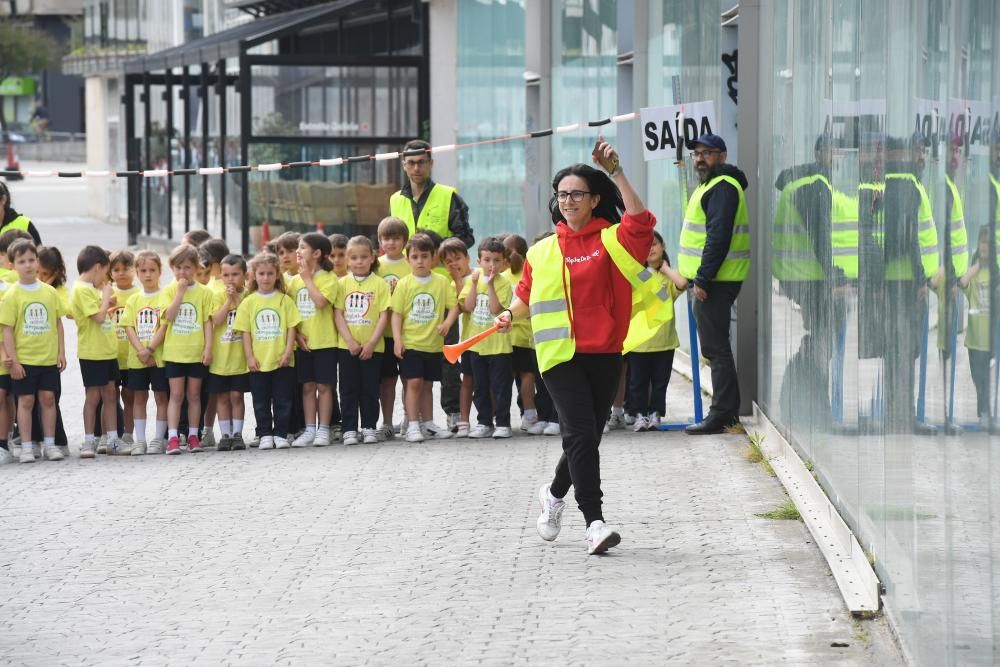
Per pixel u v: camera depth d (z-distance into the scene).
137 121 79.00
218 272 28.73
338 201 57.59
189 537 19.95
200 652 14.78
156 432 28.11
